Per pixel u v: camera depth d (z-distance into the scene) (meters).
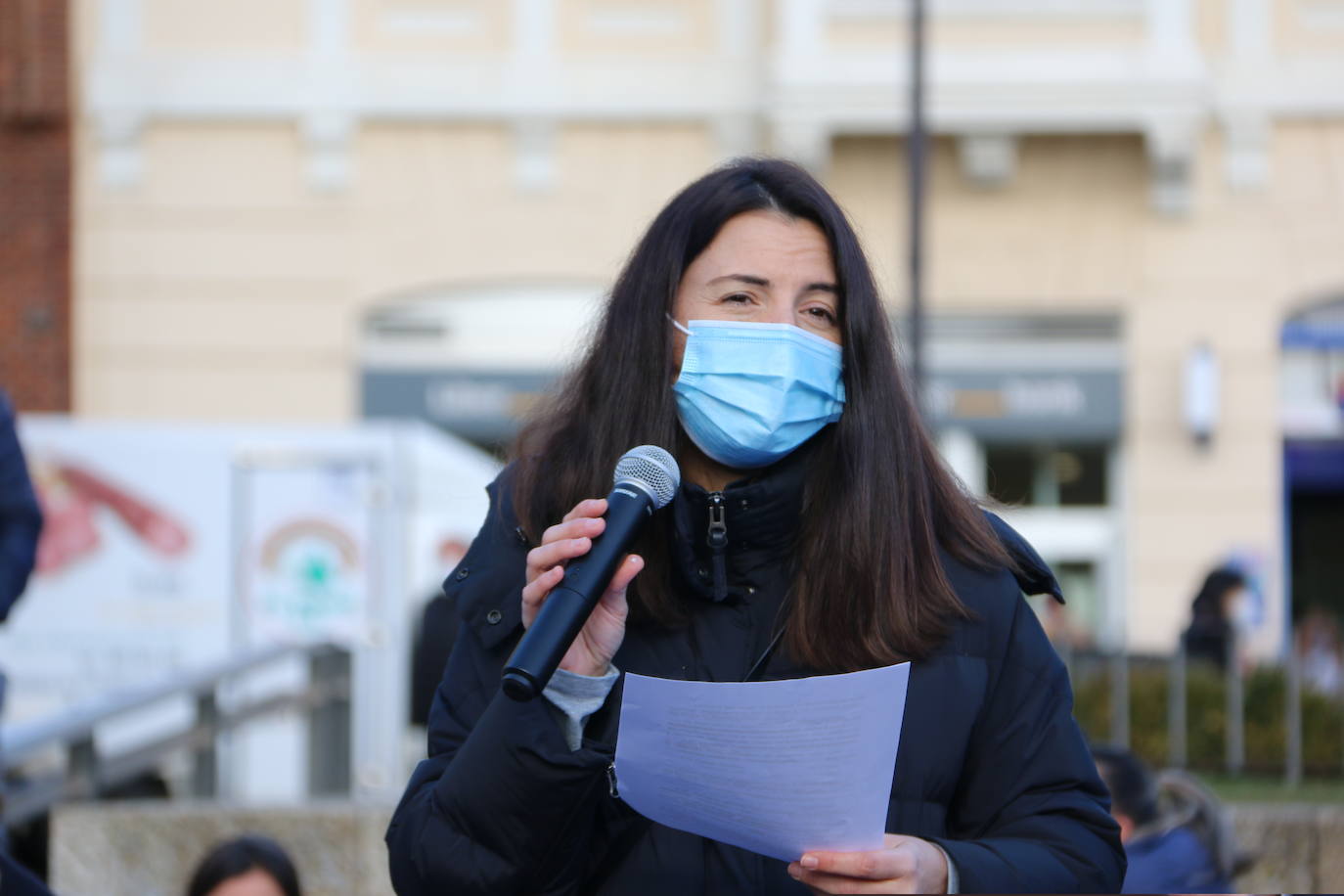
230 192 34.16
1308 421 33.72
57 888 14.62
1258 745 18.89
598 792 5.18
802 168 5.98
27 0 33.75
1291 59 33.62
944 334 33.81
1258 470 33.28
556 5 34.25
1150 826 10.20
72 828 14.70
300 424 34.03
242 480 23.45
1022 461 33.94
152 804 15.34
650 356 5.71
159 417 33.94
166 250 34.03
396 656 22.72
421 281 34.09
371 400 34.19
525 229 34.09
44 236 33.75
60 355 33.69
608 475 5.62
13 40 33.78
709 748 4.88
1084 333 33.78
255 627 23.17
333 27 34.28
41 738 15.70
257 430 23.59
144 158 34.03
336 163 34.12
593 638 5.20
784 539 5.54
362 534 23.41
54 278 33.78
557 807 5.04
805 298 5.72
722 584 5.48
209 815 14.59
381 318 34.47
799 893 5.26
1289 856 13.33
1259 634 32.81
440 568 24.83
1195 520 33.31
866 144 33.47
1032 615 5.59
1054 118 32.81
